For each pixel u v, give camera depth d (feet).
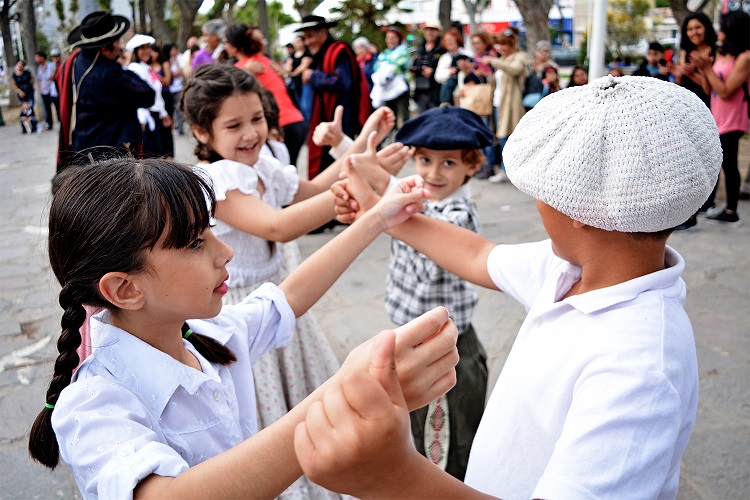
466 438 6.55
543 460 3.23
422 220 4.63
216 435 3.46
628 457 2.58
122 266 3.04
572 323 3.21
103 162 3.22
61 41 58.75
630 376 2.75
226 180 5.74
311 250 15.76
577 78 21.93
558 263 3.91
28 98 43.86
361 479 1.98
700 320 11.34
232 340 3.91
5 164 30.66
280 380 6.23
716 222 16.72
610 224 2.92
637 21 59.93
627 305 3.07
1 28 63.31
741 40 15.57
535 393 3.24
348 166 4.76
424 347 2.27
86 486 2.82
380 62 27.45
